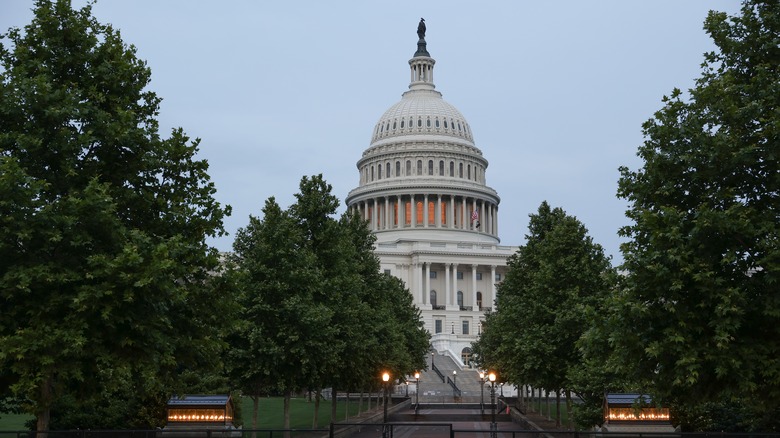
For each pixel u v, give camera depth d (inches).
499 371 3481.8
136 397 1692.9
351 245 2405.3
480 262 7696.9
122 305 1024.9
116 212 1132.5
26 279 975.6
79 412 1625.2
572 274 1939.0
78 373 1008.2
